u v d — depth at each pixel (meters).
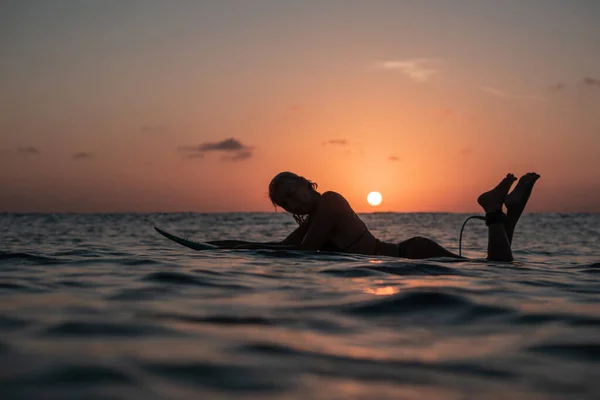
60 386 1.39
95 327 2.10
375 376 1.56
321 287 3.26
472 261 4.86
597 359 1.77
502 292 3.14
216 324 2.22
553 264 5.32
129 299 2.80
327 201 5.21
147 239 14.32
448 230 32.06
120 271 3.99
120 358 1.66
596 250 11.35
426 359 1.74
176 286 3.29
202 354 1.73
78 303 2.65
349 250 5.20
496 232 4.99
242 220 60.59
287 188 5.18
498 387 1.48
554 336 2.09
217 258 4.95
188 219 66.00
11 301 2.69
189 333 2.04
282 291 3.11
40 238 14.99
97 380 1.45
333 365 1.66
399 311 2.54
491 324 2.30
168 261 4.70
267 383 1.47
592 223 45.06
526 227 34.66
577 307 2.70
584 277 4.03
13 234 18.38
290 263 4.50
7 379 1.44
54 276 3.70
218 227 35.22
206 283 3.42
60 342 1.85
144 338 1.94
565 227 34.34
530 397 1.41
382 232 29.94
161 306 2.61
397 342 1.97
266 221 55.62
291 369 1.60
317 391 1.42
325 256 4.95
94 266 4.34
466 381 1.53
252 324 2.23
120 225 36.00
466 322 2.34
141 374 1.51
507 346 1.93
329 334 2.08
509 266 4.57
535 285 3.55
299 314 2.45
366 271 3.99
